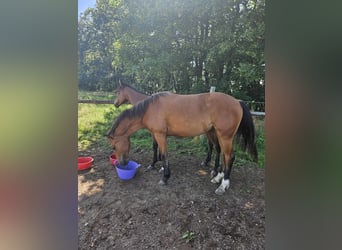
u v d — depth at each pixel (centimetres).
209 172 272
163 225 178
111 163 292
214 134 254
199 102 225
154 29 511
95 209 197
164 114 229
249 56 458
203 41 493
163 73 516
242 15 455
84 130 420
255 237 164
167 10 491
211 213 190
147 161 310
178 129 231
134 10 512
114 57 572
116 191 226
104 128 429
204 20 485
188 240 163
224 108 218
